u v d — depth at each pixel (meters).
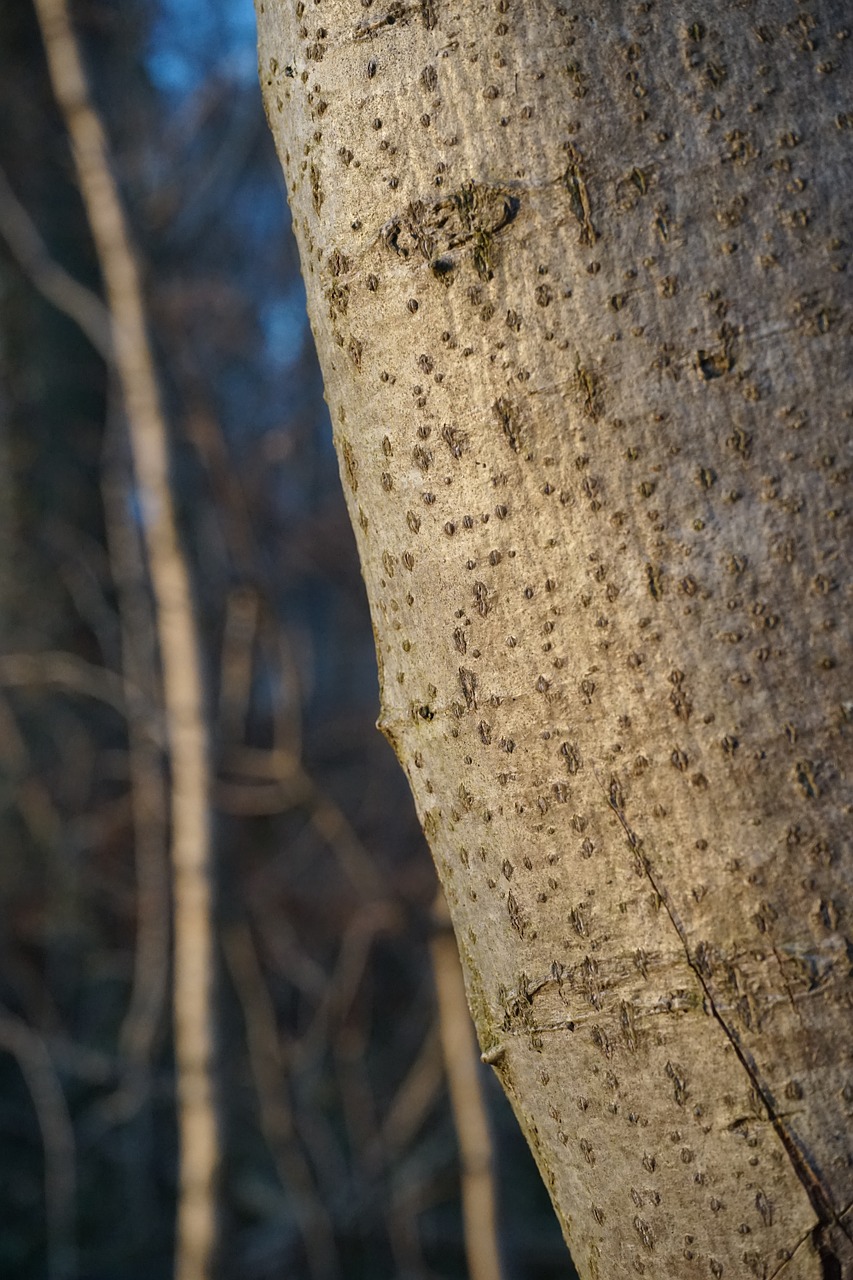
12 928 5.76
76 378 7.07
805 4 0.92
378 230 0.94
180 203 6.10
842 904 0.89
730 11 0.92
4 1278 4.90
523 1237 4.98
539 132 0.92
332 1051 5.95
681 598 0.91
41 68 6.72
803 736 0.90
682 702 0.91
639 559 0.91
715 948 0.90
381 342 0.95
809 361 0.90
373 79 0.95
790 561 0.90
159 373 3.88
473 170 0.93
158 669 6.02
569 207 0.92
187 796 3.73
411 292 0.94
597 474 0.92
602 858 0.92
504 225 0.92
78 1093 5.63
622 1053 0.92
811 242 0.91
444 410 0.93
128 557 6.02
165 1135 5.77
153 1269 5.21
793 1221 0.90
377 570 0.97
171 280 5.70
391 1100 5.70
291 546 6.79
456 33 0.94
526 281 0.92
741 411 0.91
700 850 0.90
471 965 0.96
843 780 0.89
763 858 0.90
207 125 6.51
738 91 0.92
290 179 0.98
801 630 0.90
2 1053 5.62
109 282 3.91
